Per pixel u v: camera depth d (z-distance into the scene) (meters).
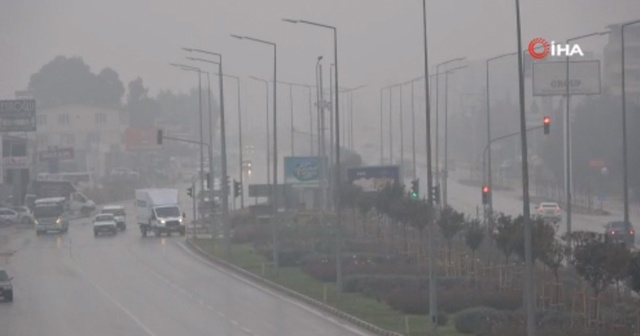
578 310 126.75
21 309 148.88
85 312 144.38
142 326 128.88
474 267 165.12
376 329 122.56
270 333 121.50
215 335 119.94
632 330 108.69
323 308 146.25
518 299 138.62
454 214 180.62
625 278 122.12
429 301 134.62
